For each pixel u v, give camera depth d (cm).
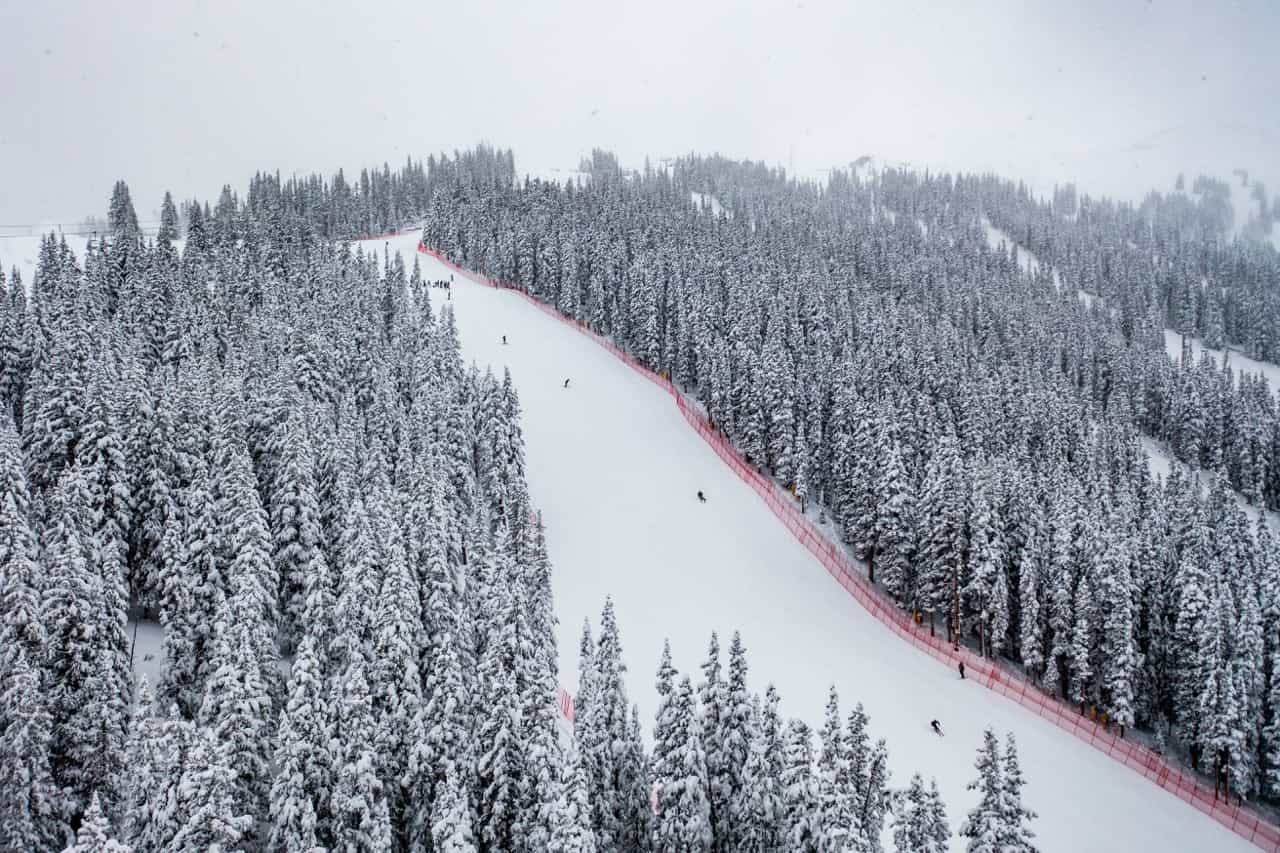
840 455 6931
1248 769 4572
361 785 2666
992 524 5512
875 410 6844
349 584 3459
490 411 6462
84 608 3047
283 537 4150
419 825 2883
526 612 3238
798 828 2516
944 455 6000
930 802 2509
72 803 2861
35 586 3173
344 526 4322
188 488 4269
